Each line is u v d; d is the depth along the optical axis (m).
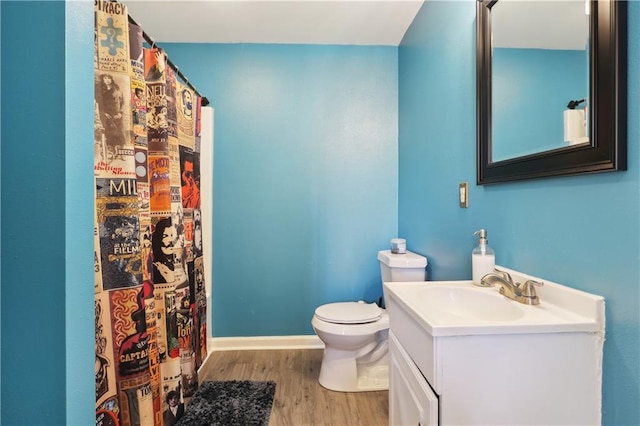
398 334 1.12
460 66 1.50
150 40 1.46
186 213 1.85
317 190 2.43
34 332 0.62
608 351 0.77
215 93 2.38
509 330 0.79
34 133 0.62
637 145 0.70
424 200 1.95
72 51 0.64
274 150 2.40
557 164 0.90
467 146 1.45
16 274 0.63
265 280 2.41
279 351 2.36
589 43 0.80
